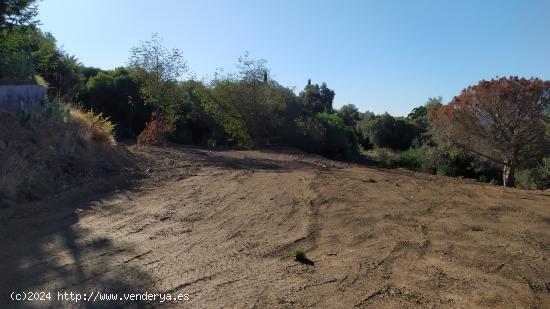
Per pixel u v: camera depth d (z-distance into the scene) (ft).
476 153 57.52
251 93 77.05
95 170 32.40
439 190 35.04
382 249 20.30
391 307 14.66
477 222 25.35
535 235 23.30
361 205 28.32
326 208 27.32
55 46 70.90
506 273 18.13
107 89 76.59
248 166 44.93
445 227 24.14
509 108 52.03
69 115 38.42
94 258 17.30
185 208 26.05
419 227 23.95
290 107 81.30
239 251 19.19
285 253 19.29
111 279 15.47
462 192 34.53
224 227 22.67
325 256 19.16
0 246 17.88
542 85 50.80
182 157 46.57
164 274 16.26
